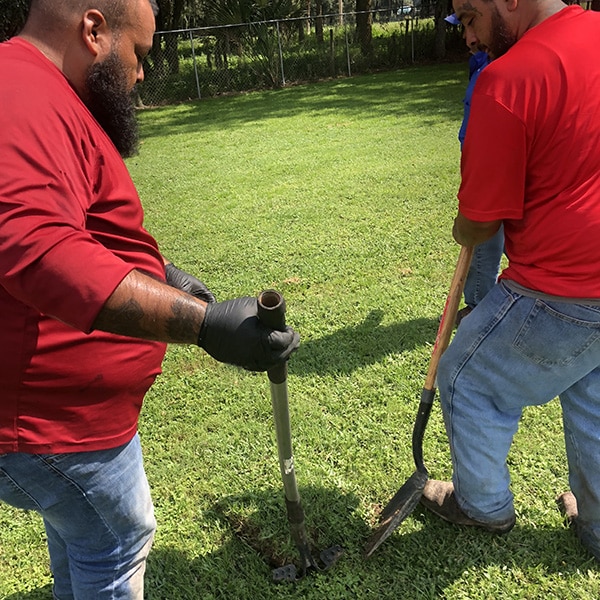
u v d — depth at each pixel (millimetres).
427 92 13719
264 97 15766
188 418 3172
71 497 1484
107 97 1401
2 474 1438
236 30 17047
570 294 1732
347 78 17844
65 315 1125
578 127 1592
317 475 2682
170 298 1206
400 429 2934
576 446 2078
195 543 2400
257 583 2225
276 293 1280
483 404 2025
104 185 1343
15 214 1076
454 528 2371
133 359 1476
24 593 2256
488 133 1643
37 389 1354
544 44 1618
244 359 1263
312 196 6652
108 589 1638
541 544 2279
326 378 3387
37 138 1137
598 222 1650
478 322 1946
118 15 1361
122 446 1538
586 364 1856
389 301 4184
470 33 1847
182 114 14242
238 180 7648
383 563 2260
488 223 1773
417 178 7012
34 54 1287
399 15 18922
